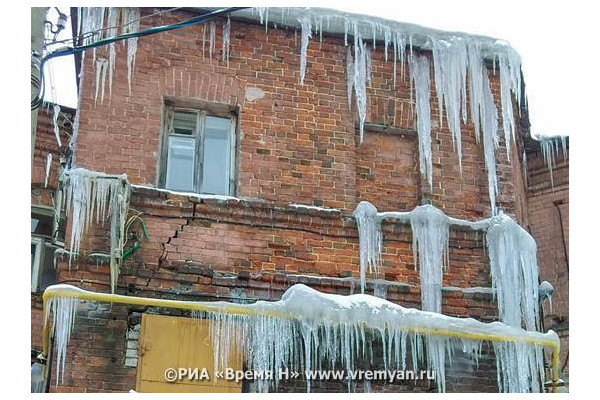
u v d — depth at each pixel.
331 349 9.30
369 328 9.24
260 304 9.01
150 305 8.87
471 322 9.45
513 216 10.94
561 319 14.01
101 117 10.04
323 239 10.02
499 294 10.19
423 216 10.31
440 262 10.23
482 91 11.30
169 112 10.41
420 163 10.81
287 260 9.84
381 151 10.87
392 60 11.19
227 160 10.38
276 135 10.45
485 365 9.91
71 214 9.34
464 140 11.12
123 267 9.35
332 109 10.74
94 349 9.02
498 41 11.48
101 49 10.27
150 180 9.94
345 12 11.02
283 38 10.89
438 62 11.23
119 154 9.95
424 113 11.04
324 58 10.95
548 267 14.37
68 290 8.73
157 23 10.57
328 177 10.41
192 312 9.16
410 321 9.23
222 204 9.82
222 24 10.73
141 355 8.94
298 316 8.99
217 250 9.68
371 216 10.21
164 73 10.39
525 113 13.59
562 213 14.55
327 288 9.80
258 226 9.88
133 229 9.52
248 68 10.66
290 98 10.66
